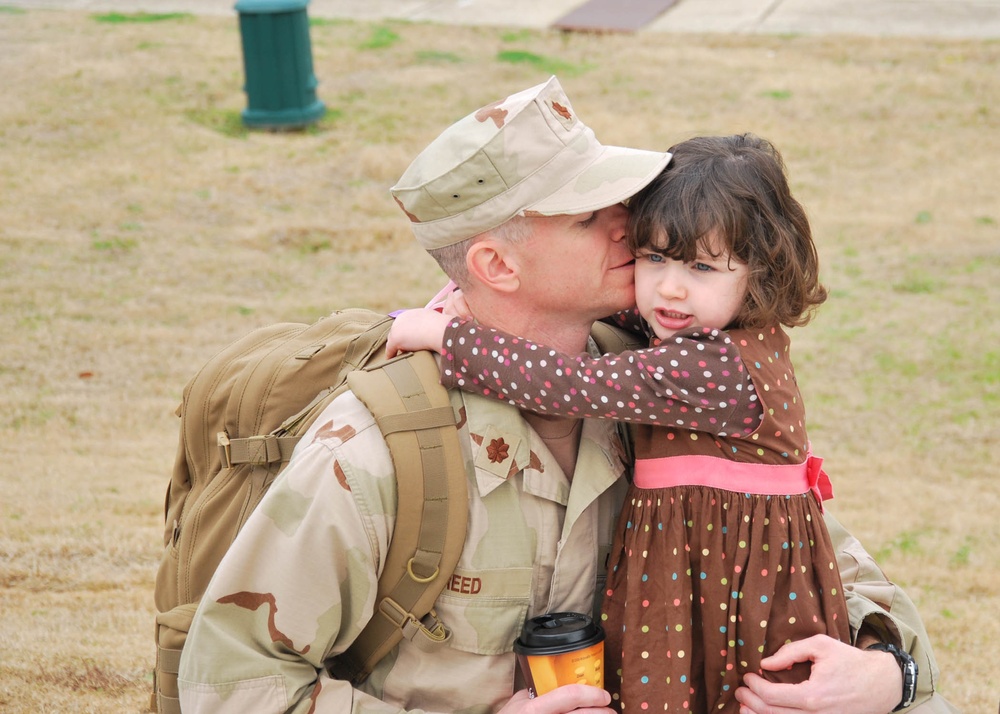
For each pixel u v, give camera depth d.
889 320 8.84
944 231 10.63
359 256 9.84
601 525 2.42
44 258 9.31
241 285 9.14
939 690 4.61
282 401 2.59
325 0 18.09
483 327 2.26
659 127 12.66
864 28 16.56
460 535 2.18
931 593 5.40
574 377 2.19
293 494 2.16
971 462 6.85
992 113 13.44
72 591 5.13
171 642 2.48
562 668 2.17
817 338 8.55
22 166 11.10
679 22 17.09
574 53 15.45
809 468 2.37
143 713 4.19
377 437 2.19
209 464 2.68
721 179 2.22
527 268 2.25
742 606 2.29
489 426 2.23
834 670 2.24
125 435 6.84
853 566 2.71
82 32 15.29
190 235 10.01
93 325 8.27
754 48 15.69
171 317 8.49
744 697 2.28
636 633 2.28
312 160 11.80
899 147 12.57
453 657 2.26
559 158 2.21
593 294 2.30
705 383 2.21
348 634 2.22
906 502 6.34
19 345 7.87
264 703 2.16
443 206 2.24
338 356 2.58
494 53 15.27
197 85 13.52
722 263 2.24
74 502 5.94
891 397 7.65
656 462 2.32
